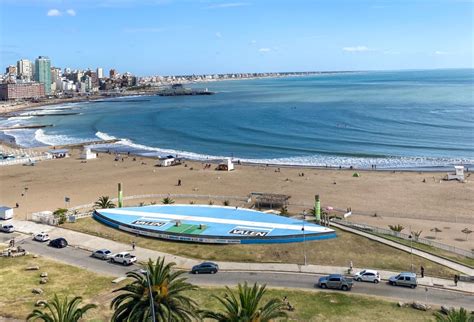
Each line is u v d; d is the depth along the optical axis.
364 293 55.44
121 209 91.06
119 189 97.69
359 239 73.75
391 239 74.81
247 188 122.19
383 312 49.97
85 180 132.88
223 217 84.62
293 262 65.69
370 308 51.03
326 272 62.22
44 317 37.81
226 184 126.88
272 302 35.62
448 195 112.00
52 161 162.62
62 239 74.62
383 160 158.62
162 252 70.88
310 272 62.31
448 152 168.50
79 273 62.91
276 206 104.00
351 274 60.88
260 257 67.56
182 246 73.19
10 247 72.81
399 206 104.31
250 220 82.31
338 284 56.41
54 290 57.03
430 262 65.00
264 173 140.25
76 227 83.75
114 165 154.62
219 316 34.78
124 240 76.69
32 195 116.31
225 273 62.41
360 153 170.00
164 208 91.38
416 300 53.31
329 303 52.50
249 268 63.88
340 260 66.00
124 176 138.12
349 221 91.06
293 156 170.12
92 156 166.88
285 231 75.62
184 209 90.50
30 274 62.47
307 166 151.62
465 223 91.94
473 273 61.28
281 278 60.41
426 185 121.81
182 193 118.06
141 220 83.69
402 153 169.00
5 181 132.12
